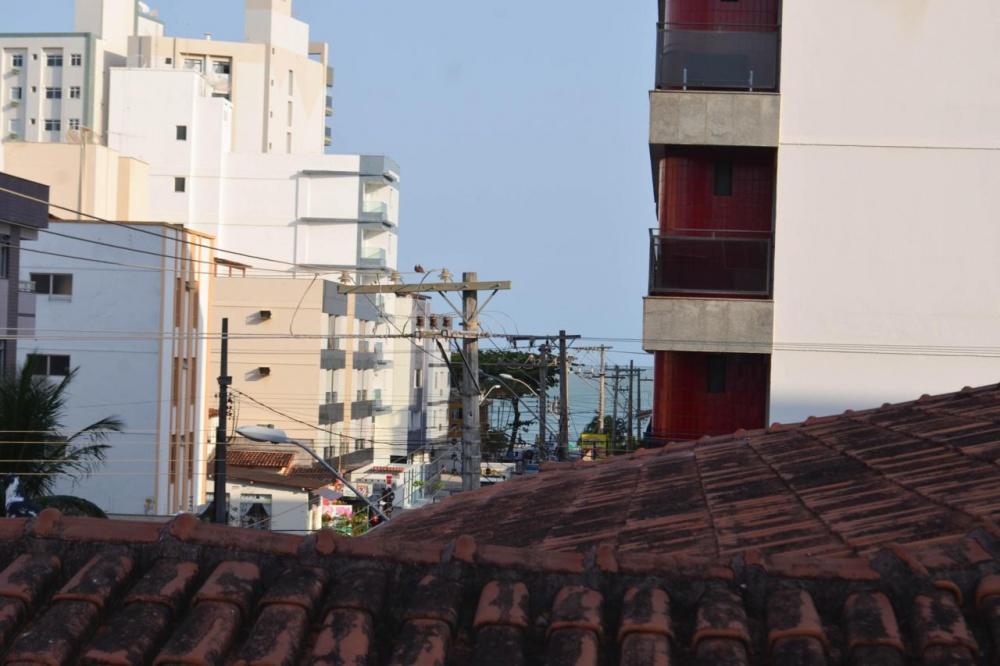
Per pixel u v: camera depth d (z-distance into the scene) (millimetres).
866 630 7859
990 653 7738
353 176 145375
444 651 7996
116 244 82062
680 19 40781
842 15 37844
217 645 7926
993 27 37625
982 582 8172
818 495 12297
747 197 39594
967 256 37594
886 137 37781
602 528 12289
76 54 178625
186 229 85438
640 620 8117
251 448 98125
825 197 37844
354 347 116938
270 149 172000
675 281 37812
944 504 10617
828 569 8555
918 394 37594
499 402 116250
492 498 17453
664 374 40375
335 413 110500
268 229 146125
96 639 8102
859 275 37688
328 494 93750
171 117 145750
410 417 138875
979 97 37625
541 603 8602
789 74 37844
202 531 9141
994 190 37594
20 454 48375
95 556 8945
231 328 106250
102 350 82062
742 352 37250
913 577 8336
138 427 81500
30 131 179250
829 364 37531
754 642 8039
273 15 174375
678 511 12578
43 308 81938
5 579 8516
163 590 8453
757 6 40469
